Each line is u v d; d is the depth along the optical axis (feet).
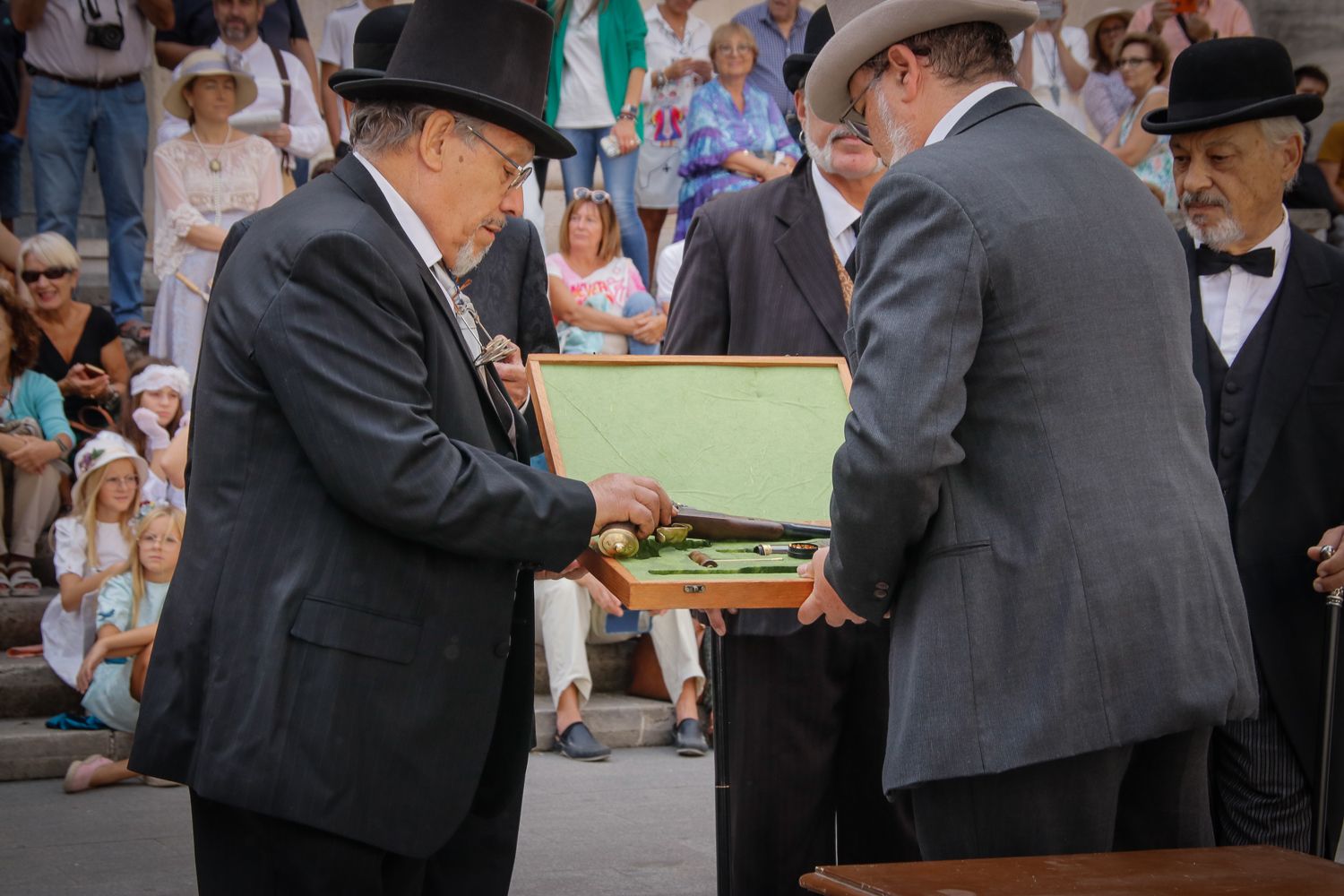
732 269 10.61
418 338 7.25
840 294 10.38
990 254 6.46
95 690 16.76
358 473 6.81
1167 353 6.70
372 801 6.95
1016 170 6.69
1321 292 10.07
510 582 7.55
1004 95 7.16
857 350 6.87
